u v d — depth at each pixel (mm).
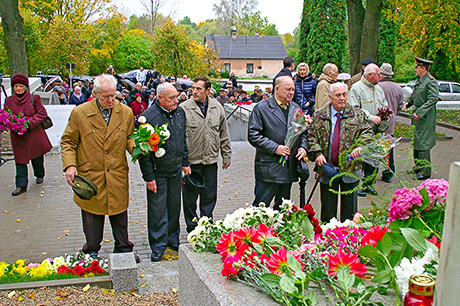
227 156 6055
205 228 3117
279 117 5168
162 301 3689
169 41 24344
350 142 5027
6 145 11641
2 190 8023
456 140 13922
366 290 2037
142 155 4855
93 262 4059
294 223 3113
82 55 33500
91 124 4578
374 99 7125
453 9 17406
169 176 5141
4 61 34281
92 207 4652
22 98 7727
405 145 12430
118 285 3859
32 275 4020
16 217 6641
